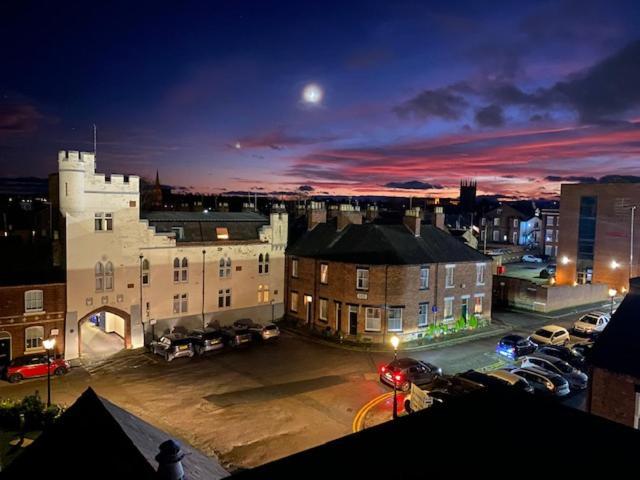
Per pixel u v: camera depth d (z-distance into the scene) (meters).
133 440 11.75
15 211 70.81
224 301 47.03
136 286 41.34
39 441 13.48
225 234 47.44
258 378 34.66
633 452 9.33
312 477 8.88
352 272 43.28
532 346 39.72
